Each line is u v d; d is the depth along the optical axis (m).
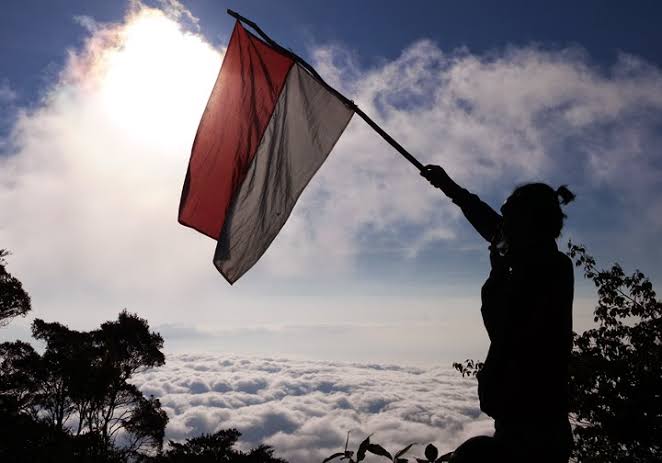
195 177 4.64
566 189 1.90
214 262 4.47
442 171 2.89
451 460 1.84
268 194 4.55
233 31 4.85
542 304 1.74
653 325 10.32
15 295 31.11
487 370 1.80
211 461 36.91
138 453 35.84
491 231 2.69
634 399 9.07
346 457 2.03
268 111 4.68
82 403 34.28
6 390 31.00
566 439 1.70
